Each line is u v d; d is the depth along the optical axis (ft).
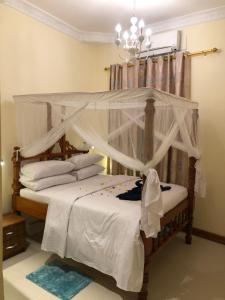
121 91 7.35
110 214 7.54
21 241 9.85
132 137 8.82
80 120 9.34
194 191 10.89
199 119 11.41
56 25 12.07
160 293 7.71
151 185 6.78
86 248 7.84
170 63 11.68
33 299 7.30
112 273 7.23
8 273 8.52
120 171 13.02
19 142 10.44
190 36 11.44
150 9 10.77
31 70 11.21
